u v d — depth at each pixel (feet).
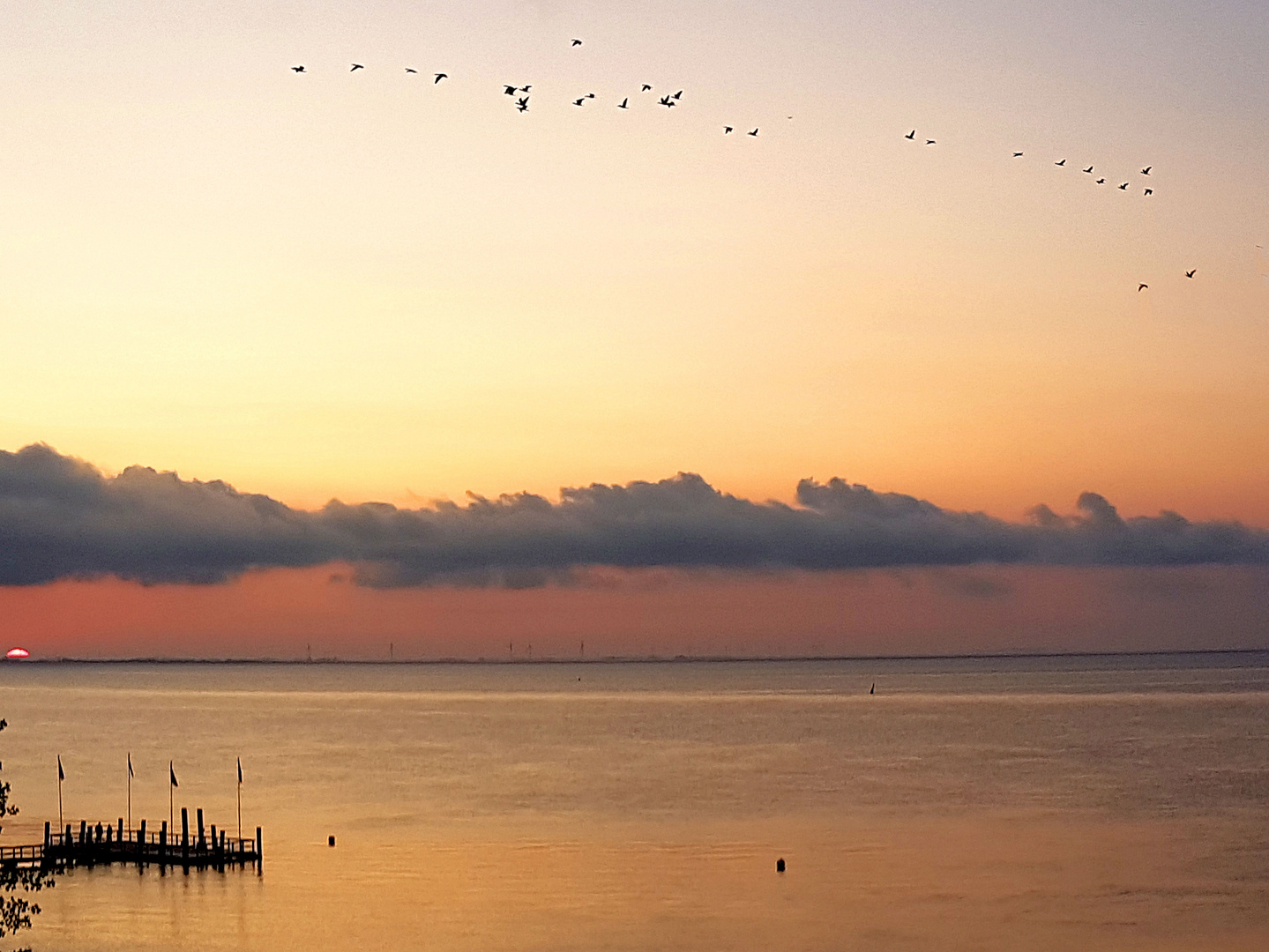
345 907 376.48
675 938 339.57
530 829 509.76
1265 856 434.71
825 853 448.65
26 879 300.81
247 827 521.24
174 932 353.31
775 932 343.67
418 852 458.91
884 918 356.79
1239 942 330.54
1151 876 403.34
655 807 568.00
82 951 335.67
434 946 336.29
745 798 594.65
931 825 506.07
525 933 346.33
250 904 381.81
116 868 428.56
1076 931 341.82
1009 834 483.51
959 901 373.81
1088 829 493.77
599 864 434.30
